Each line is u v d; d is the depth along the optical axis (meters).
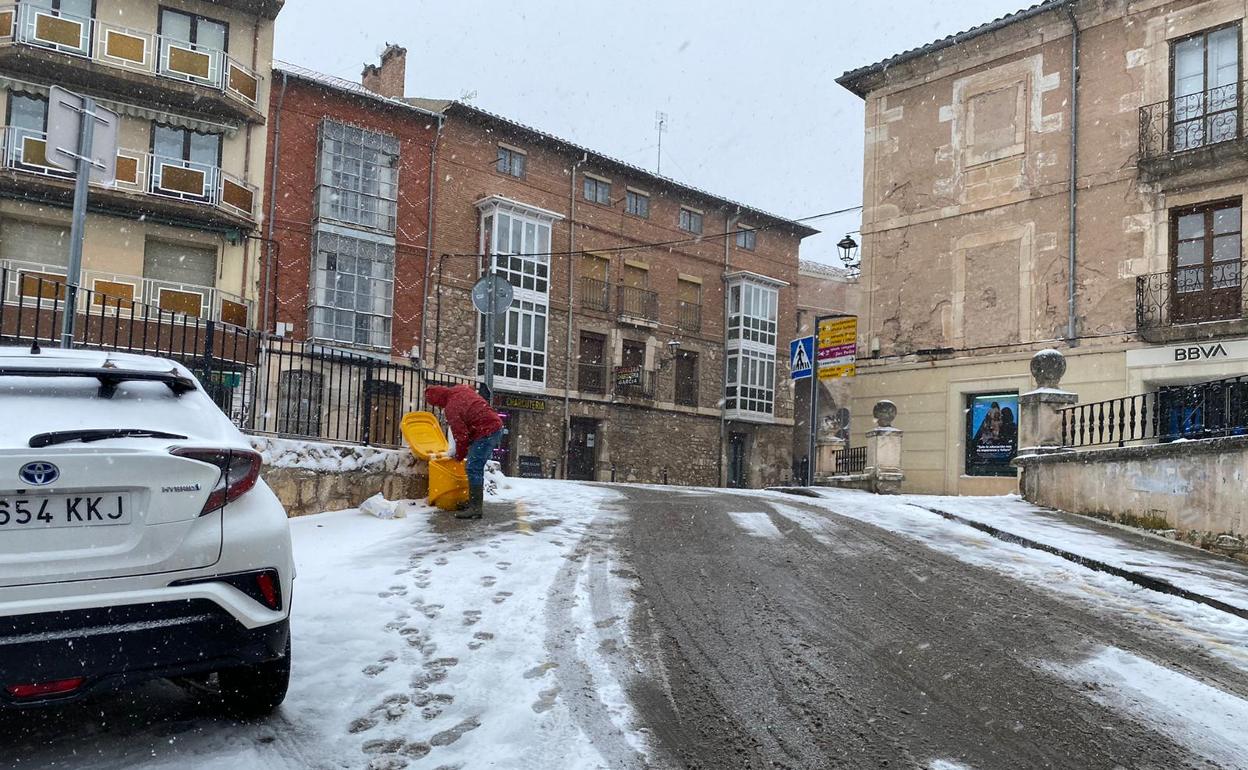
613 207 29.80
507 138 27.03
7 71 18.70
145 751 2.86
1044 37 17.41
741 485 33.44
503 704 3.42
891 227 19.55
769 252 34.72
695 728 3.28
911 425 18.70
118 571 2.61
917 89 19.39
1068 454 10.17
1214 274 15.14
